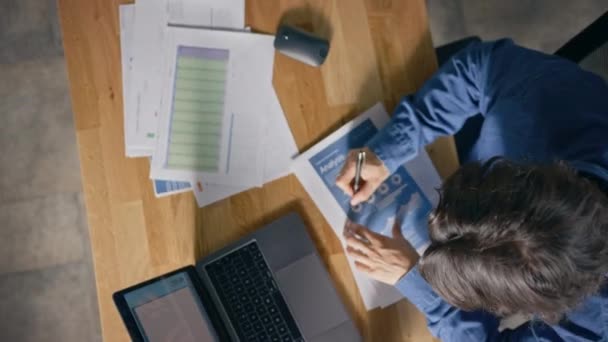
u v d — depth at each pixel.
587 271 0.61
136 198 0.99
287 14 1.01
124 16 0.99
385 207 1.01
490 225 0.61
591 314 0.74
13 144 1.69
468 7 1.68
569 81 0.84
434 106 0.97
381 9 1.02
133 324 0.85
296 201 1.01
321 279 0.98
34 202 1.68
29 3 1.71
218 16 1.01
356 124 1.01
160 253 0.98
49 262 1.67
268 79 1.00
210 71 1.00
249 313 0.97
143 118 0.99
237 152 1.00
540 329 0.81
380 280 0.98
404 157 0.98
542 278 0.60
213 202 0.99
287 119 1.01
